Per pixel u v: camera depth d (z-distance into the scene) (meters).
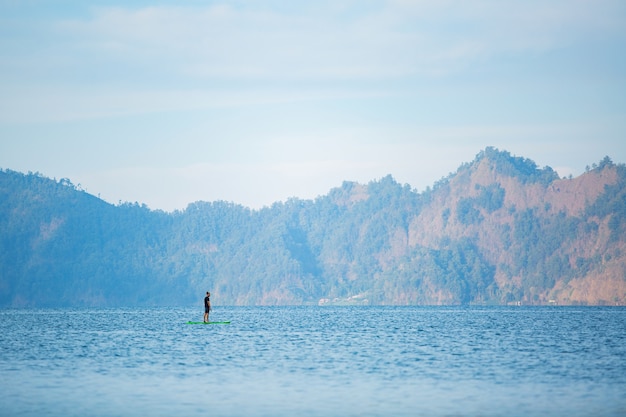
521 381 94.19
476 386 90.38
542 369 105.62
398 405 78.94
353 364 112.06
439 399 82.06
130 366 109.50
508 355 125.50
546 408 77.19
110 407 77.69
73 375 99.81
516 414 74.62
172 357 122.25
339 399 82.19
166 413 74.94
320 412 75.56
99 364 112.12
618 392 86.06
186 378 97.12
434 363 113.25
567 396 83.62
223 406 78.44
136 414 74.44
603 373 101.19
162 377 97.94
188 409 76.88
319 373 101.81
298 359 119.38
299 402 80.56
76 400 81.44
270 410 76.50
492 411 75.94
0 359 119.88
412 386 90.50
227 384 92.19
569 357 121.94
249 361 116.31
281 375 99.88
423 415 74.25
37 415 73.75
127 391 87.00
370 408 77.38
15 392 86.19
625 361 115.69
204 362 114.81
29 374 100.75
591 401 80.69
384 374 100.69
